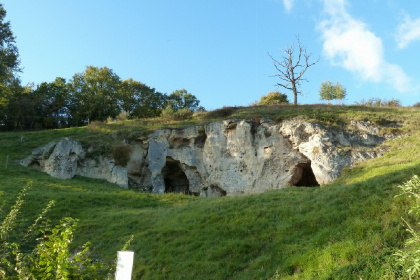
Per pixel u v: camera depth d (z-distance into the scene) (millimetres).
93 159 33594
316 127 30031
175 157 34406
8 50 38688
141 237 17531
